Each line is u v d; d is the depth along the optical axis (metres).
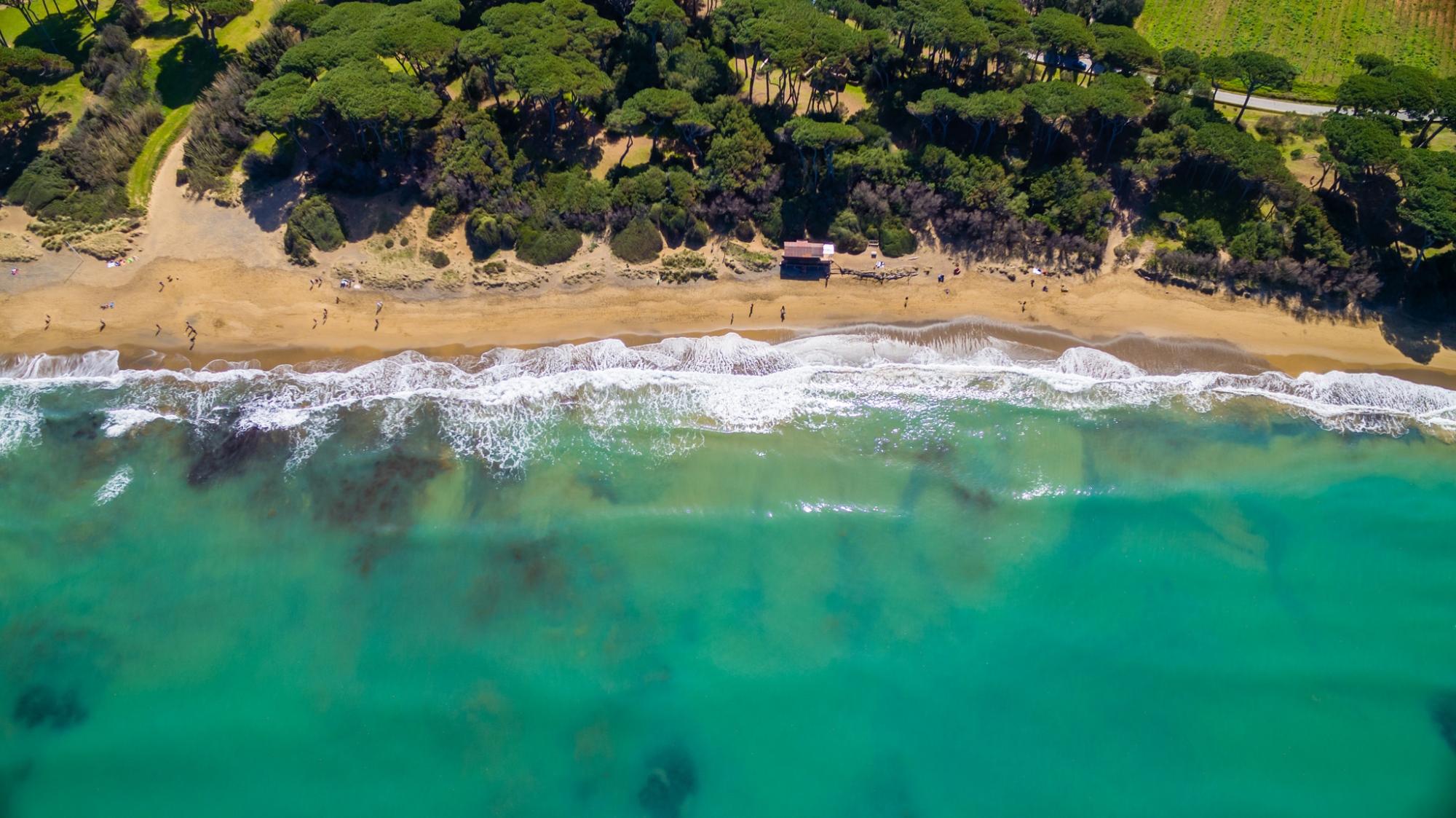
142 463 52.44
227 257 63.34
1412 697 44.03
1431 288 62.00
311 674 44.16
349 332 60.22
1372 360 60.12
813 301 62.66
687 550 48.97
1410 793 40.84
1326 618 46.91
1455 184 58.72
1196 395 57.59
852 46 64.81
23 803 40.25
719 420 55.19
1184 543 49.78
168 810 40.00
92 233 63.56
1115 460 53.62
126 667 44.31
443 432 54.25
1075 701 43.66
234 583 47.34
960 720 43.00
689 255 64.06
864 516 50.56
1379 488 52.53
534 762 41.53
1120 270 64.19
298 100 62.94
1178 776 41.28
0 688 43.66
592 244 64.69
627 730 42.56
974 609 46.97
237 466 52.31
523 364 58.41
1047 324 61.72
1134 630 46.28
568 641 45.38
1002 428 55.12
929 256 65.00
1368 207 64.25
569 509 50.59
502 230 63.66
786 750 42.06
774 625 46.12
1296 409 56.81
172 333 59.66
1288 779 41.22
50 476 51.81
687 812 40.19
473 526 49.78
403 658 44.66
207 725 42.34
